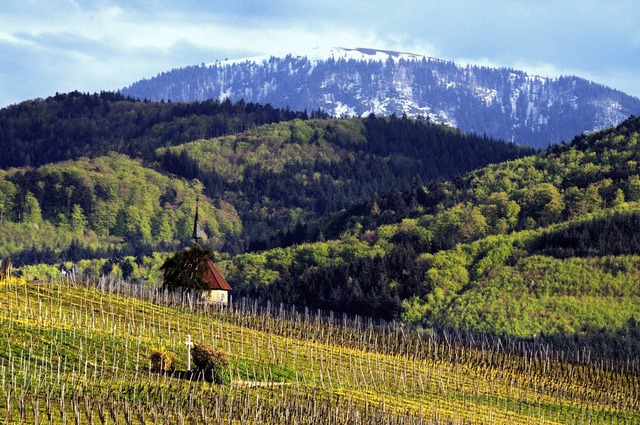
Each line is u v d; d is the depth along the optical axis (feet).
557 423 612.70
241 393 513.45
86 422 419.95
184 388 495.82
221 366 534.78
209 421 452.35
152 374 518.37
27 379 465.47
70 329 575.79
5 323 557.74
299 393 545.44
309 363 646.33
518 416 613.52
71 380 477.77
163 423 434.71
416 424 522.47
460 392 653.71
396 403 579.89
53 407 430.20
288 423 470.80
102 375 501.15
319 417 488.85
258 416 468.34
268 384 558.97
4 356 497.46
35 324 570.87
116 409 440.04
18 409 418.51
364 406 547.90
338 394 570.87
